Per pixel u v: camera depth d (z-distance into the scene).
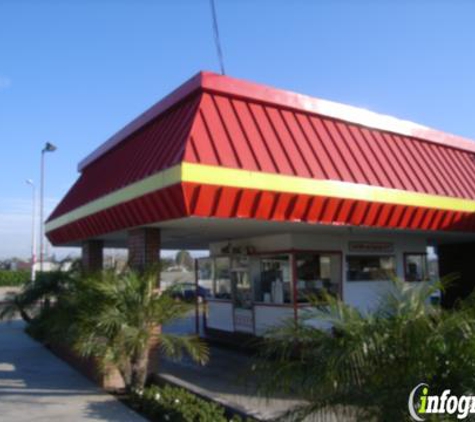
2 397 10.09
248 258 15.98
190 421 7.85
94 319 9.52
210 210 9.40
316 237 14.51
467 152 15.41
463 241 19.50
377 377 5.33
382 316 5.71
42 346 16.86
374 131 13.18
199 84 10.50
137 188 10.41
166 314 10.08
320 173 10.74
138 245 11.99
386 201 11.67
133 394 9.68
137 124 13.02
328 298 6.09
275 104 11.41
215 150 9.62
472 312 5.55
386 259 15.91
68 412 8.97
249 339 15.48
